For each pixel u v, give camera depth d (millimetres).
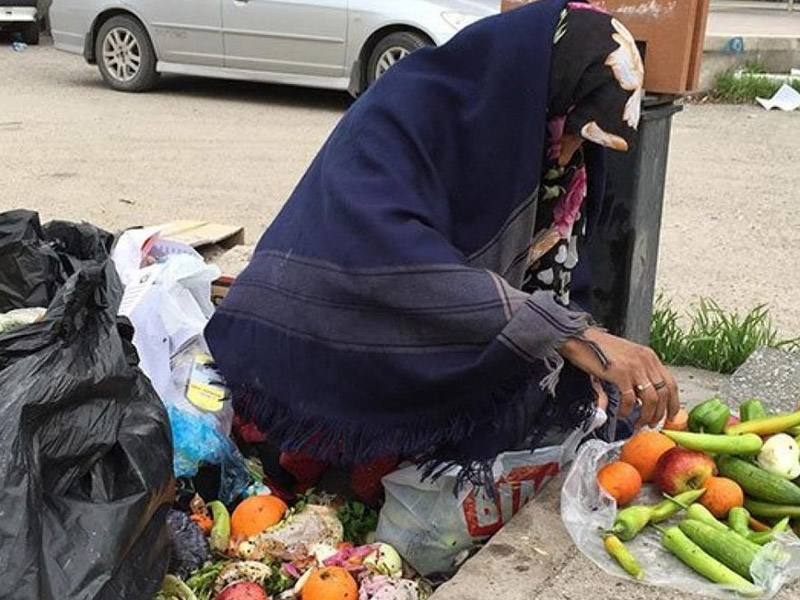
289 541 2443
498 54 2248
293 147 7750
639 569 2188
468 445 2311
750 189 6965
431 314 2143
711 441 2396
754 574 2137
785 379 3549
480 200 2312
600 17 2254
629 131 2248
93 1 9891
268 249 2430
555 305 2125
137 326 2701
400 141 2279
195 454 2582
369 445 2289
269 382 2391
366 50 9031
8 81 10531
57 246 3348
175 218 5766
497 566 2227
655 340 3990
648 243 3252
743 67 11195
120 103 9398
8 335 2021
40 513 1820
